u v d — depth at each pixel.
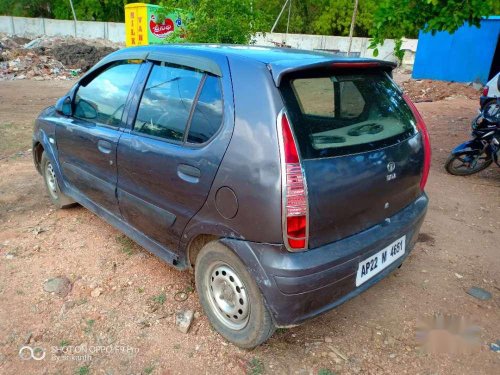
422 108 11.41
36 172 5.50
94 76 3.61
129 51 3.30
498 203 4.92
